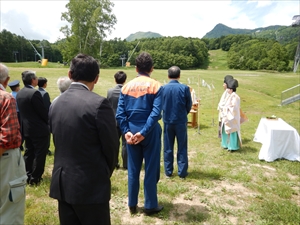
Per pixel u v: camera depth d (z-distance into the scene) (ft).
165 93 13.24
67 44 157.17
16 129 7.16
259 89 85.66
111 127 5.83
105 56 276.00
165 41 363.35
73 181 5.76
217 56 422.82
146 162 9.87
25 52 299.38
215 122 32.96
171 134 13.75
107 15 158.81
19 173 7.54
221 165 16.48
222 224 9.79
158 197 11.80
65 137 5.80
